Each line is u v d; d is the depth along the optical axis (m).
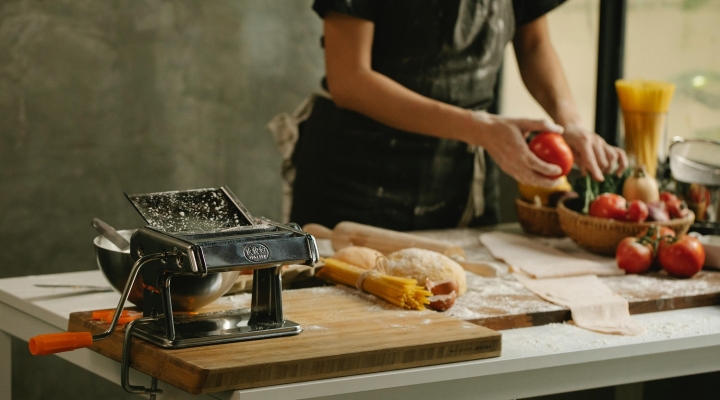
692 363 1.41
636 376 1.36
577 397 2.17
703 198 2.14
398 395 1.15
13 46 2.97
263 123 3.43
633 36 3.00
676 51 2.82
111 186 3.19
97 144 3.14
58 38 3.03
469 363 1.19
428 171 2.45
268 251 1.16
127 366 1.15
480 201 2.54
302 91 3.47
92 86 3.11
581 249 2.08
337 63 2.20
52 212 3.09
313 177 2.51
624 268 1.80
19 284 1.59
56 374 3.03
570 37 3.25
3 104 2.97
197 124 3.32
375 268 1.57
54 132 3.06
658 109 2.31
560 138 2.04
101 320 1.28
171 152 3.28
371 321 1.29
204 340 1.14
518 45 2.54
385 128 2.39
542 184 2.02
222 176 3.39
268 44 3.39
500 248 2.00
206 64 3.30
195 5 3.25
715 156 2.14
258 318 1.24
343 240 1.91
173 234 1.15
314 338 1.18
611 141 3.08
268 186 3.47
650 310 1.58
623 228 1.90
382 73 2.35
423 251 1.57
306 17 3.44
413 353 1.16
